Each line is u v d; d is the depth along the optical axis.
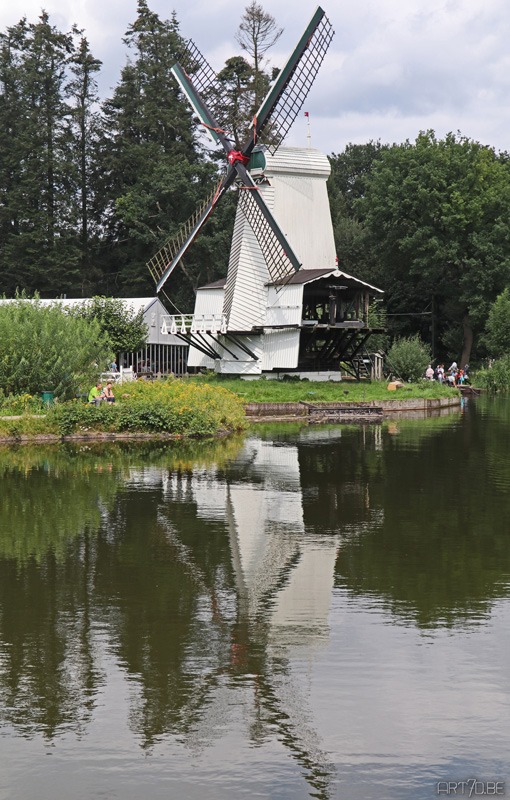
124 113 88.44
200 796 7.09
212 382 48.53
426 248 68.06
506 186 69.25
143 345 55.66
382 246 71.94
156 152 85.50
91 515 16.73
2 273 84.06
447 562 13.37
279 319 48.50
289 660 9.48
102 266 91.25
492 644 9.94
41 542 14.53
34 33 86.94
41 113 84.62
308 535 15.18
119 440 30.00
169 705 8.47
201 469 22.94
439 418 41.31
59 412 30.44
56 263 83.25
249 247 49.84
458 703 8.52
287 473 22.44
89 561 13.34
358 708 8.43
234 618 10.78
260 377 50.47
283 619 10.74
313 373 50.69
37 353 32.97
